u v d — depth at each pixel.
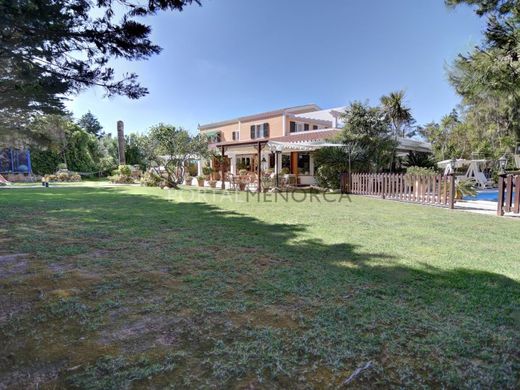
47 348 2.25
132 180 22.73
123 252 4.72
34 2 3.62
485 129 17.08
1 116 11.39
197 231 6.24
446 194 10.34
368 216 8.30
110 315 2.76
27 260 4.29
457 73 7.98
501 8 6.89
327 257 4.52
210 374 1.98
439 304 3.01
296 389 1.86
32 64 4.51
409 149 22.23
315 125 26.48
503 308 2.94
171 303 3.01
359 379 1.96
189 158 21.97
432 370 2.05
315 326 2.58
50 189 16.70
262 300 3.08
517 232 6.30
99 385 1.87
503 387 1.90
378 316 2.76
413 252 4.80
